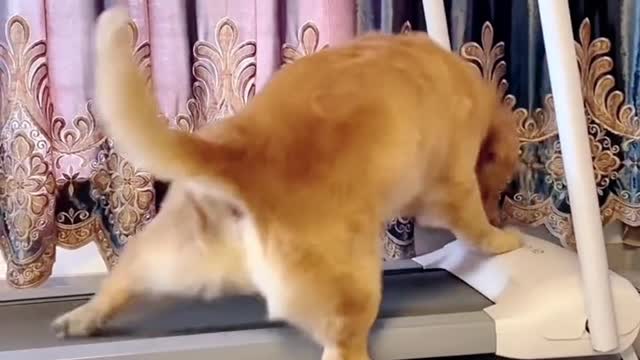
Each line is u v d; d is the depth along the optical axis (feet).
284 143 3.89
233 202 3.84
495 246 5.16
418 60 4.50
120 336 4.57
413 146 4.20
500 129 5.21
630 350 4.97
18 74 5.11
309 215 3.87
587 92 5.90
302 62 4.34
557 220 5.96
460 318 4.72
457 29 5.81
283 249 3.85
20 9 5.06
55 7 5.24
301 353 4.48
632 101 5.92
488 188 5.37
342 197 3.92
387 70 4.31
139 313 4.80
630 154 5.97
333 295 3.91
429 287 5.29
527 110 5.96
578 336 4.75
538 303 4.76
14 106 5.13
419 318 4.71
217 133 3.90
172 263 4.15
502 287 5.02
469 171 4.81
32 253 5.24
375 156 4.01
